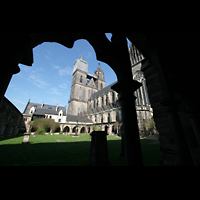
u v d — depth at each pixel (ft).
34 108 165.48
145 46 13.62
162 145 17.43
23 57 10.24
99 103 200.75
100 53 11.32
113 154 26.91
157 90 19.83
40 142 51.65
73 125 159.53
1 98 6.87
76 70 256.52
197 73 16.07
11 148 33.76
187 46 15.02
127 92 10.75
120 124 114.62
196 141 15.72
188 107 15.81
